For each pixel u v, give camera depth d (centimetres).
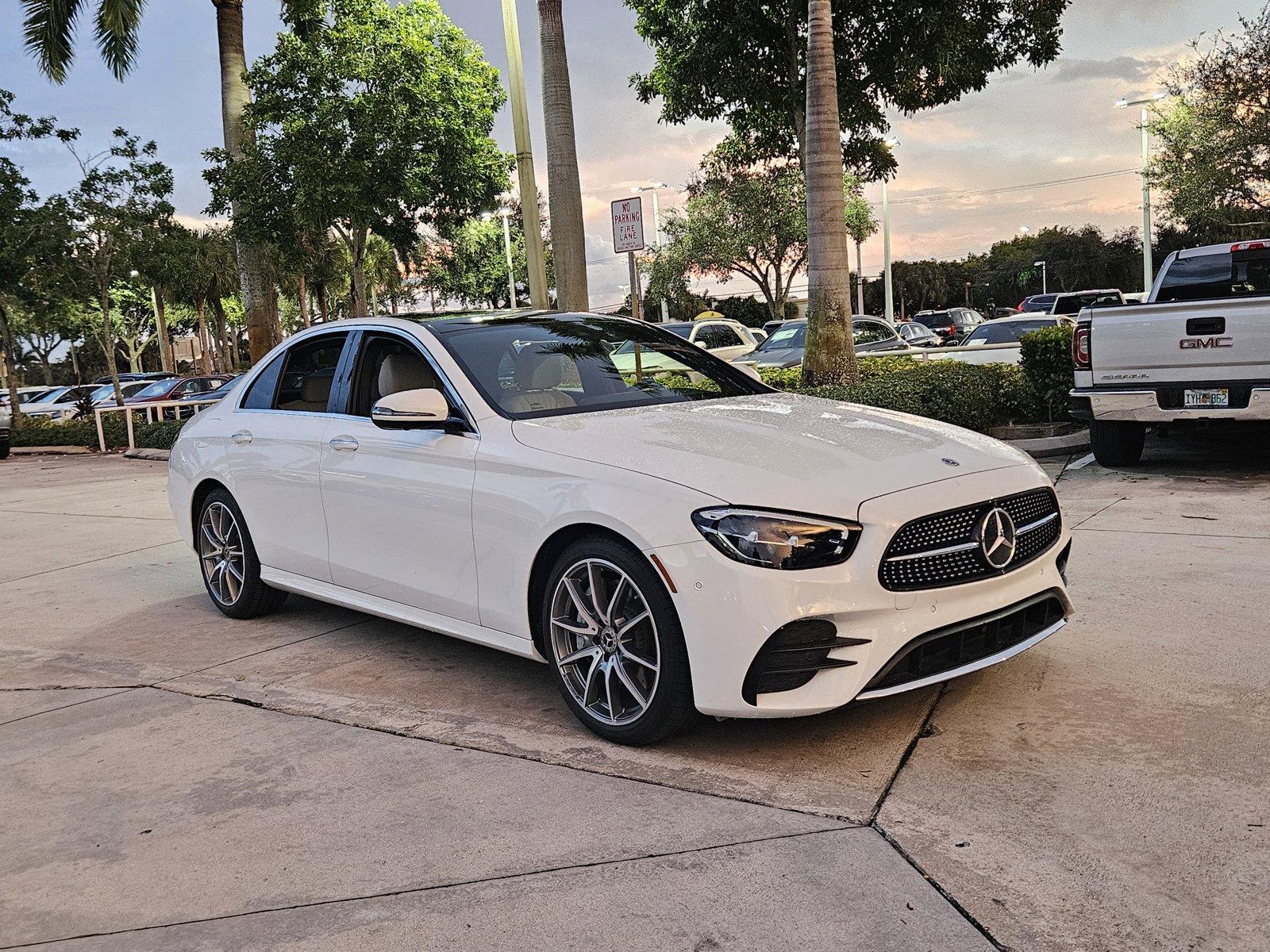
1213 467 802
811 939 222
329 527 460
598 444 352
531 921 237
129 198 2355
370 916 244
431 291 4794
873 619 305
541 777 319
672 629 315
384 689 414
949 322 3338
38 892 268
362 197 1805
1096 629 420
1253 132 2228
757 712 304
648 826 280
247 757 350
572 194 1301
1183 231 4966
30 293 2327
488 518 374
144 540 839
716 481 315
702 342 1695
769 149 1722
